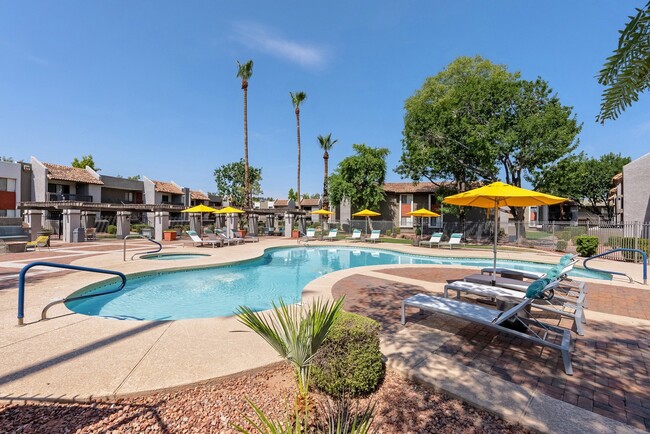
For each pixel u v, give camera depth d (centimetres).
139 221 3309
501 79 2052
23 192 2933
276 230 2836
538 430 264
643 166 1739
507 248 1861
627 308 611
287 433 201
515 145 1928
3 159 3094
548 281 465
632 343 443
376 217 3372
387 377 355
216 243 1839
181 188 4603
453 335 468
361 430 206
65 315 538
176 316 668
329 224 3216
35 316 526
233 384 336
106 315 665
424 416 288
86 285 741
